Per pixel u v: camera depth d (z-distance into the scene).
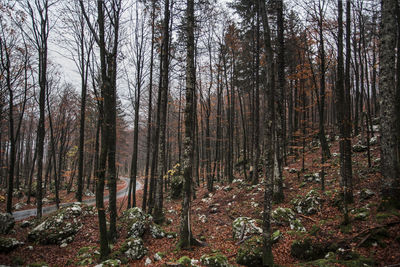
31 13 10.38
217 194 16.44
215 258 5.98
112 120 7.62
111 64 7.49
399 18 7.86
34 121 29.27
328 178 11.46
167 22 10.95
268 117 6.16
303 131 17.83
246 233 8.16
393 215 6.10
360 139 14.78
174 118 25.16
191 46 8.05
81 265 6.49
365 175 9.75
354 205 7.80
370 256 5.37
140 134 34.09
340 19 8.23
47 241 8.18
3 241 7.02
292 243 6.86
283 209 9.05
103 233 6.79
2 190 23.12
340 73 7.98
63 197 22.38
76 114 21.66
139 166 58.03
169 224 11.15
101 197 6.76
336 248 6.16
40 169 11.12
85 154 28.78
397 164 6.59
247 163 22.78
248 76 18.84
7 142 25.84
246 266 6.22
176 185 19.88
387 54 6.70
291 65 15.56
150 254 7.43
